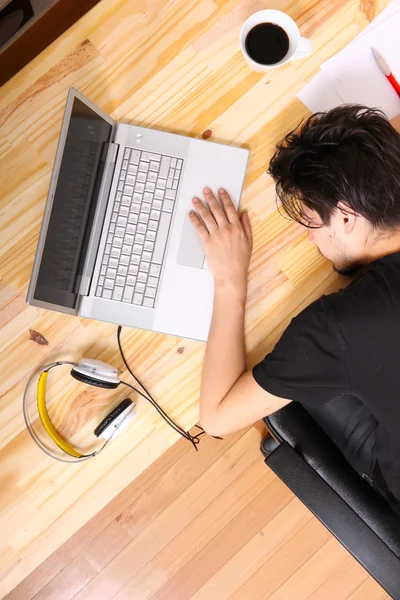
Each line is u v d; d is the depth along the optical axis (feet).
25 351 3.37
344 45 3.19
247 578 5.36
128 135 3.22
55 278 2.86
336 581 5.34
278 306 3.30
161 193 3.24
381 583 3.05
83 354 3.37
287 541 5.36
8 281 3.36
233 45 3.25
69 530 3.33
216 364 3.14
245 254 3.23
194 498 5.38
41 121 3.32
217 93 3.27
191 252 3.27
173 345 3.34
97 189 3.13
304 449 3.35
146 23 3.26
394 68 3.16
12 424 3.36
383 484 3.47
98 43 3.28
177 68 3.27
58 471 3.34
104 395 3.36
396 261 2.72
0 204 3.35
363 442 3.54
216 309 3.20
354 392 2.83
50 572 5.41
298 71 3.22
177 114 3.29
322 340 2.71
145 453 3.33
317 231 2.91
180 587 5.36
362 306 2.65
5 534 3.33
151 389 3.34
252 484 5.37
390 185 2.50
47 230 2.68
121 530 5.39
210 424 3.20
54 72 3.30
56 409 3.36
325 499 3.10
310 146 2.59
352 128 2.52
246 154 3.22
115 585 5.39
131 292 3.26
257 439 5.34
